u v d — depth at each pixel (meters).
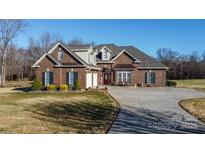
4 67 50.78
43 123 12.95
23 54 73.25
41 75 34.66
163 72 40.94
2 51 50.81
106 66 42.44
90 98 24.03
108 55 42.69
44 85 34.47
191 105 19.17
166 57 86.50
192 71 77.75
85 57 36.16
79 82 32.81
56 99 23.47
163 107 18.08
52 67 34.38
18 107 18.59
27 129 11.60
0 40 50.19
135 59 41.47
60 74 34.19
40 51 70.81
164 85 41.00
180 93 29.08
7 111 16.73
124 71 41.59
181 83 55.88
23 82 59.06
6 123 12.88
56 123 12.99
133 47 45.28
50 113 16.08
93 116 14.99
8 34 50.19
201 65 78.19
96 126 12.21
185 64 78.88
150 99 22.73
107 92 29.59
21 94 28.67
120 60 42.38
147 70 41.22
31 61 71.31
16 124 12.66
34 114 15.64
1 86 45.22
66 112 16.45
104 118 14.34
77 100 22.58
